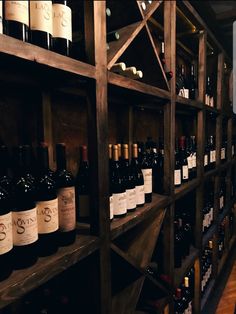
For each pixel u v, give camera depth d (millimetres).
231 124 3121
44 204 735
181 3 1567
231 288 2607
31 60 600
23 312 996
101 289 898
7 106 941
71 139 1254
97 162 866
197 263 2057
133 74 1055
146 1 1220
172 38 1442
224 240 3088
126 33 1044
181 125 2486
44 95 1031
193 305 2092
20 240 663
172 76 1446
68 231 823
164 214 1423
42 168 875
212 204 2699
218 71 2609
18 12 637
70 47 910
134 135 1773
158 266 1649
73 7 1005
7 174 864
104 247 904
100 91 854
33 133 1036
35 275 633
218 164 2625
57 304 1023
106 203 909
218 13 2936
